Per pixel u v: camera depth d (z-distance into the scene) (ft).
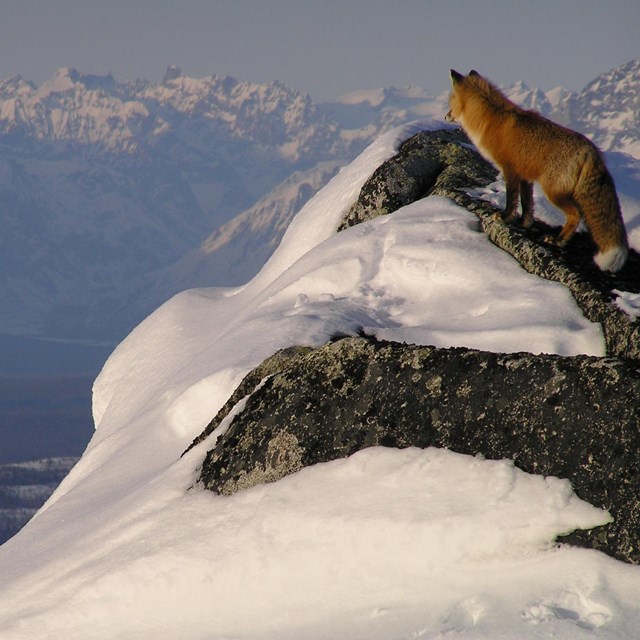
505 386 83.56
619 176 155.33
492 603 68.64
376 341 96.32
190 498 94.07
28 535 109.60
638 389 75.97
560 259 113.39
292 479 87.76
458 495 77.61
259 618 77.51
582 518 72.33
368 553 77.25
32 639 85.35
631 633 61.98
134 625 82.33
